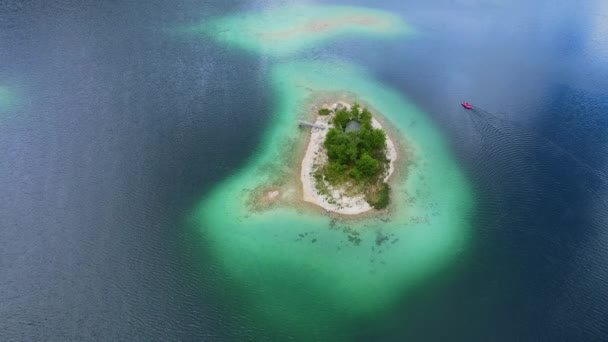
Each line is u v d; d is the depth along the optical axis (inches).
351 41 5344.5
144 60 4621.1
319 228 3009.4
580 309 2512.3
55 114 3799.2
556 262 2785.4
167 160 3464.6
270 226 3002.0
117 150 3506.4
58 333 2331.4
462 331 2417.6
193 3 5895.7
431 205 3225.9
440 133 3954.2
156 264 2699.3
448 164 3609.7
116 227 2913.4
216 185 3294.8
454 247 2910.9
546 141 3831.2
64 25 5054.1
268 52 4990.2
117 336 2332.7
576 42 5487.2
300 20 5743.1
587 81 4680.1
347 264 2780.5
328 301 2549.2
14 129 3614.7
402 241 2950.3
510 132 3954.2
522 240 2940.5
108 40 4891.7
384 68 4884.4
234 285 2608.3
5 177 3198.8
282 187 3302.2
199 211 3073.3
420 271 2751.0
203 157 3523.6
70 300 2481.5
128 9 5551.2
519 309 2518.5
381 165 3499.0
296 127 3912.4
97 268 2657.5
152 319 2412.6
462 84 4630.9
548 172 3499.0
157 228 2933.1
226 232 2940.5
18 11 5191.9
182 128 3786.9
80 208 3019.2
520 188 3358.8
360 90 4495.6
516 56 5162.4
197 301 2509.8
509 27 5851.4
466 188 3373.5
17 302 2460.6
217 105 4094.5
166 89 4232.3
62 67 4377.5
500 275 2716.5
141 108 3961.6
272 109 4114.2
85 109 3880.4
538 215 3122.5
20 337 2304.4
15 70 4279.0
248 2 6072.8
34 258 2684.5
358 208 3169.3
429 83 4653.1
